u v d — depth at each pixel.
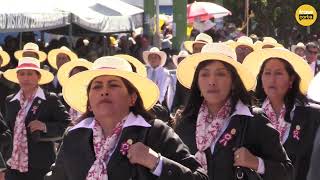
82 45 26.75
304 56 23.33
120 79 5.85
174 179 5.51
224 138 6.72
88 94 5.98
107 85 5.83
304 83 8.39
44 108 11.41
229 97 6.94
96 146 5.77
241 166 6.53
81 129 5.92
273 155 6.61
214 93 6.88
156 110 10.31
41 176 11.43
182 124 7.14
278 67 8.42
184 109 7.20
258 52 8.61
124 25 26.80
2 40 28.41
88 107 6.09
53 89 16.23
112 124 5.85
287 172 6.61
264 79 8.49
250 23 54.06
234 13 53.31
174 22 26.95
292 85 8.41
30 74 11.46
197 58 7.27
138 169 5.55
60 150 6.04
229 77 6.93
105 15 25.92
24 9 21.84
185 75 7.71
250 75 6.99
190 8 35.75
